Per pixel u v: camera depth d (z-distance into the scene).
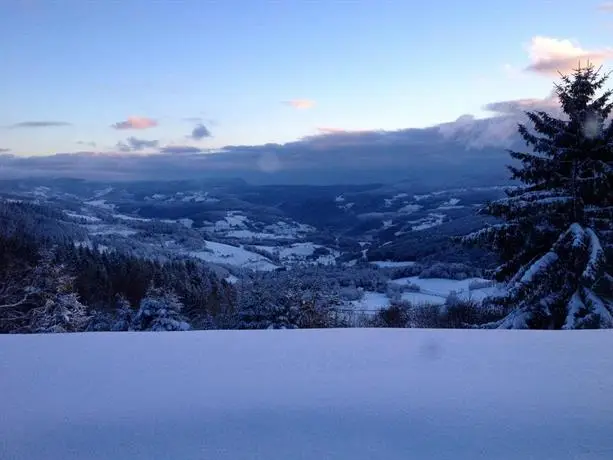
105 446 2.68
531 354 4.07
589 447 2.63
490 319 15.09
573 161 10.90
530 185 12.06
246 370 3.74
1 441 2.72
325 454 2.59
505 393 3.26
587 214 10.78
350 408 3.07
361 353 4.14
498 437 2.73
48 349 4.34
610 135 10.83
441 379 3.52
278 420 2.94
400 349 4.26
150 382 3.52
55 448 2.66
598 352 4.09
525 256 11.61
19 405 3.15
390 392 3.30
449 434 2.76
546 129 11.37
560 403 3.11
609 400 3.14
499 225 11.41
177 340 4.64
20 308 21.52
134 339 4.70
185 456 2.58
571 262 10.47
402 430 2.81
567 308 10.23
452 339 4.59
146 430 2.83
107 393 3.33
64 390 3.38
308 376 3.60
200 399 3.22
